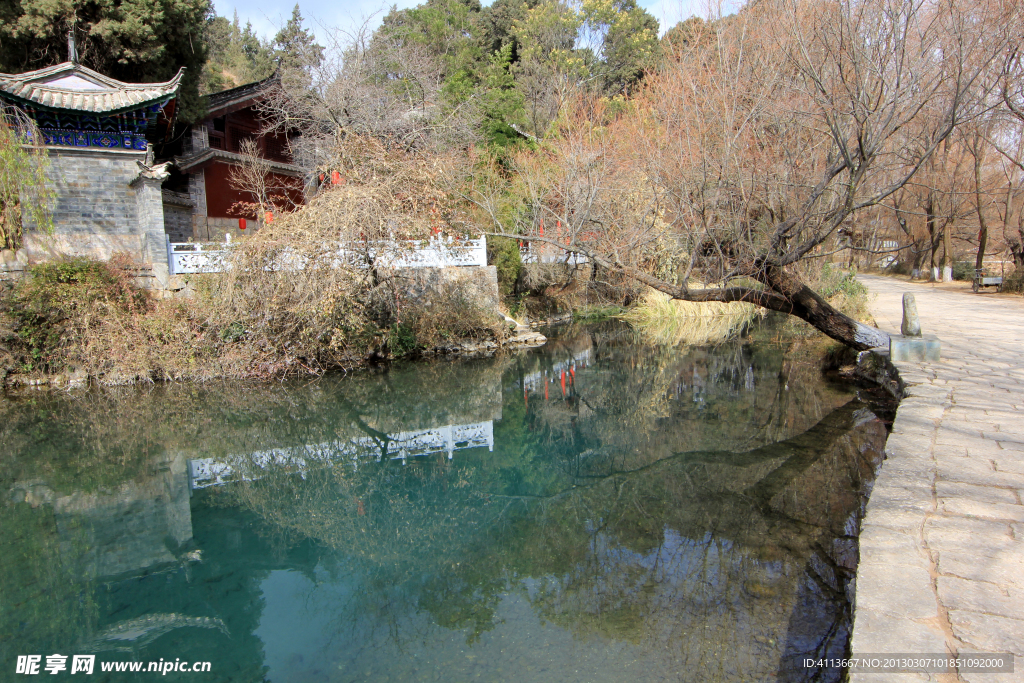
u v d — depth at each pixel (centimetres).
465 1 3316
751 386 1028
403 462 755
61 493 650
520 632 394
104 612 427
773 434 758
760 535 500
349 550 525
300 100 1978
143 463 742
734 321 1786
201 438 839
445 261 1412
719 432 786
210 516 594
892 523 367
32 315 1069
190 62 1873
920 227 2448
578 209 1162
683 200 919
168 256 1224
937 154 1462
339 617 417
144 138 1289
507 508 606
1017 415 584
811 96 786
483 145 1941
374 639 391
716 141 902
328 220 1118
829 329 987
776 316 1855
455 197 1321
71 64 1241
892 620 272
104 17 1617
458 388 1117
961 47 704
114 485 673
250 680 350
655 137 1106
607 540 520
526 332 1556
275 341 1170
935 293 1888
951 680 231
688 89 1043
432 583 465
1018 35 746
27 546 528
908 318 922
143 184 1227
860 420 775
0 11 1494
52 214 1209
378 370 1251
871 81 775
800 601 403
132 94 1233
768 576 436
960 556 327
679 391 1046
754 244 888
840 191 845
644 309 1978
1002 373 770
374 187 1162
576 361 1342
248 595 451
